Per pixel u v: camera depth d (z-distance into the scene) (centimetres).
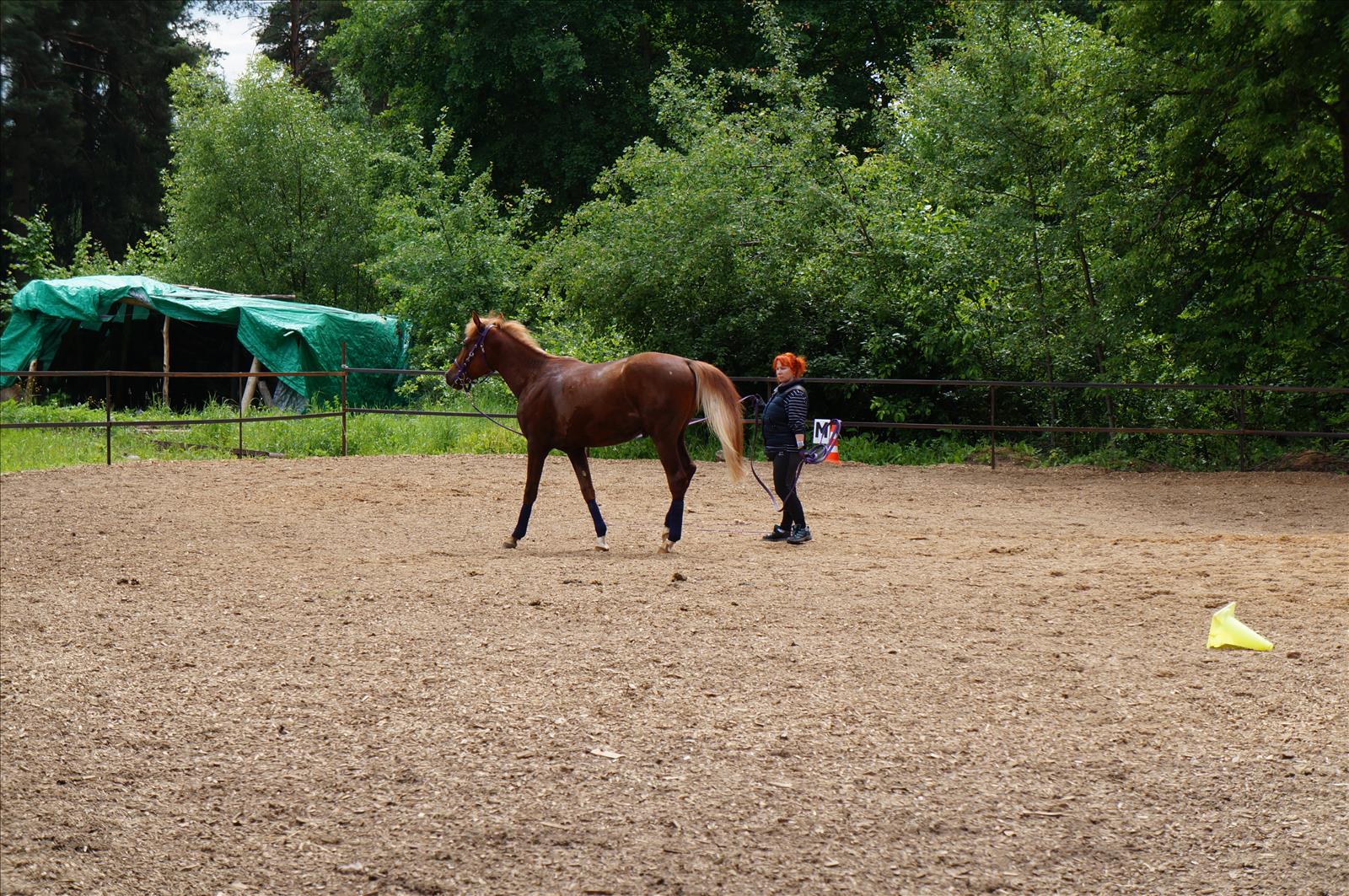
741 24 3325
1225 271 1694
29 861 358
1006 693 517
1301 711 489
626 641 607
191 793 411
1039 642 608
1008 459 1742
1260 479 1504
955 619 661
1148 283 1691
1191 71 1580
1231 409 1797
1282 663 562
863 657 577
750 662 567
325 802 401
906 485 1470
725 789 408
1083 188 1692
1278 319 1681
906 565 852
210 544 947
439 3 3158
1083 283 1803
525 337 954
